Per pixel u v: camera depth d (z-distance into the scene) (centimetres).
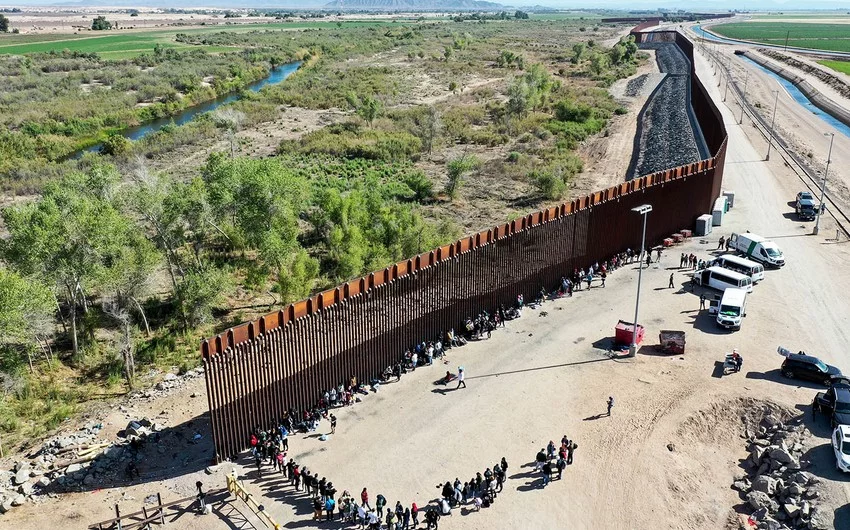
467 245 4562
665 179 6100
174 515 3056
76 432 3688
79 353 4547
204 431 3681
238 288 5578
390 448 3497
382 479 3272
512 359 4328
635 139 11019
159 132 11469
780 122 11869
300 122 12794
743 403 3834
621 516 3072
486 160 9788
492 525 3003
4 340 3956
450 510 3077
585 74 18162
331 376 3894
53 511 3069
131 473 3316
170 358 4538
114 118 13088
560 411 3797
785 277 5469
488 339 4588
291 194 5797
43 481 3256
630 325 4459
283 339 3581
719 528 3016
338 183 8375
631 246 5925
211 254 6188
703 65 18700
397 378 4134
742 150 9450
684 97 13800
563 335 4616
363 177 8969
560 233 5206
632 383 4047
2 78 16262
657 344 4478
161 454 3494
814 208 6794
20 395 4081
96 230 4394
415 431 3628
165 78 17275
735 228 6594
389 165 9656
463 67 19525
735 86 15525
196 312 4862
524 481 3269
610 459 3425
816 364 3969
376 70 18888
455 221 7144
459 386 4031
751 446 3550
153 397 4022
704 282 5275
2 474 3312
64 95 14975
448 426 3669
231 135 10550
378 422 3712
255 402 3522
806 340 4491
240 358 3394
